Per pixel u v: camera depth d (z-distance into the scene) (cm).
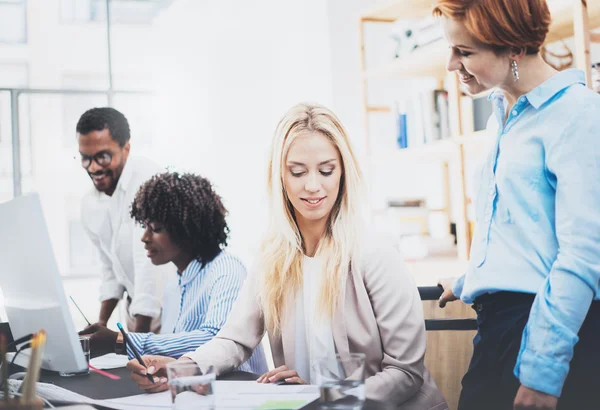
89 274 466
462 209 285
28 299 136
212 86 502
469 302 150
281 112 457
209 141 509
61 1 522
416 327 145
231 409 113
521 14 130
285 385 131
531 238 134
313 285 154
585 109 126
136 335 171
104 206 277
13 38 521
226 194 496
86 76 523
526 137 135
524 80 137
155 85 526
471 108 280
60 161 496
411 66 311
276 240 157
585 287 121
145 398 128
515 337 135
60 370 140
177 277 210
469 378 146
